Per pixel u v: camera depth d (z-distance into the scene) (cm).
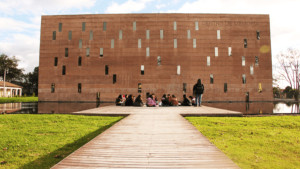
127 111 1276
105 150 419
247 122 954
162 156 383
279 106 2339
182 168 326
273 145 598
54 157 495
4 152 534
